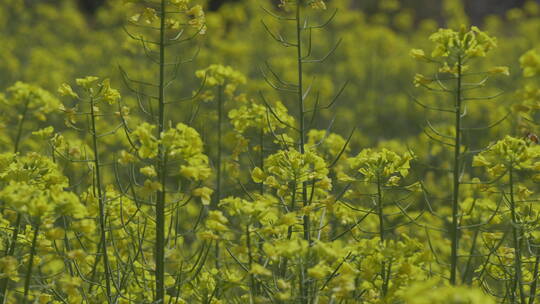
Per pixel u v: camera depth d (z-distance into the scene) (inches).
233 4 1344.7
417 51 231.5
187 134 202.1
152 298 230.7
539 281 253.9
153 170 201.0
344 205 267.9
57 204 190.5
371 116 758.5
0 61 748.6
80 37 1072.8
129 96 691.4
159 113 231.6
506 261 248.5
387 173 240.1
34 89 283.7
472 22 1621.6
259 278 234.5
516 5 1619.1
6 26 1040.2
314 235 266.8
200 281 233.6
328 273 215.8
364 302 222.8
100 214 225.6
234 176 310.5
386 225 363.6
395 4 1231.5
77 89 709.9
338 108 749.3
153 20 231.5
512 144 229.5
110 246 271.6
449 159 505.7
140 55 788.6
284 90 262.8
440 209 401.7
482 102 699.4
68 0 1221.1
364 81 909.2
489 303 142.6
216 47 831.1
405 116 766.5
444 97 747.4
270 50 965.8
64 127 543.8
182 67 823.7
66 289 206.5
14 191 193.3
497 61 961.5
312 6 258.5
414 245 208.7
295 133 345.7
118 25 1061.1
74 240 275.3
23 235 228.2
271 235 240.4
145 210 280.5
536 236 250.2
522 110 212.2
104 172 441.7
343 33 1064.2
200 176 202.1
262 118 292.8
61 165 324.8
